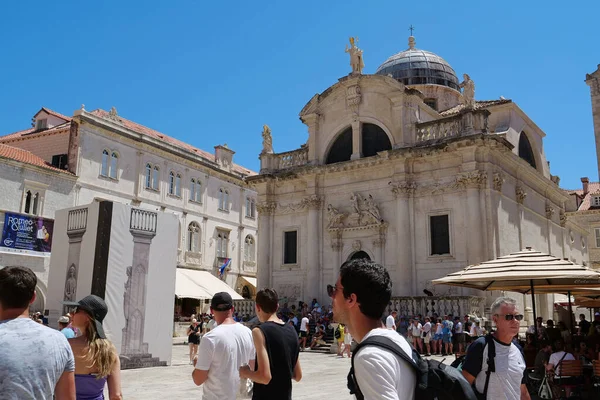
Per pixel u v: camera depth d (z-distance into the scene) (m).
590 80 31.52
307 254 36.31
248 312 37.25
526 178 36.22
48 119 45.56
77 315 5.47
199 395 14.76
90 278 20.58
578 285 14.93
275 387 6.05
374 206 33.59
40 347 3.88
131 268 21.30
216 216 51.62
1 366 3.68
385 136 34.88
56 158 40.56
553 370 11.98
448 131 32.12
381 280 3.33
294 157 38.81
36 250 35.91
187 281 42.56
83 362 5.26
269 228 38.72
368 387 2.89
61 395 4.05
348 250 34.66
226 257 52.28
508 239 31.41
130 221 21.52
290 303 36.41
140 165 44.16
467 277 12.87
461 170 30.72
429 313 28.38
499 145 30.25
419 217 32.25
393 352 3.00
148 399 14.06
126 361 20.62
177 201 47.22
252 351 6.20
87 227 21.28
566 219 43.47
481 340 5.49
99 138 41.09
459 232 30.55
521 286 15.29
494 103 36.38
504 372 5.32
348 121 36.19
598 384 12.32
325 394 14.95
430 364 3.23
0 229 34.00
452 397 3.07
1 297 4.04
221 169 52.53
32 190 36.59
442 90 42.38
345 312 3.45
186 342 36.62
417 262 31.73
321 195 36.56
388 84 34.38
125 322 20.78
